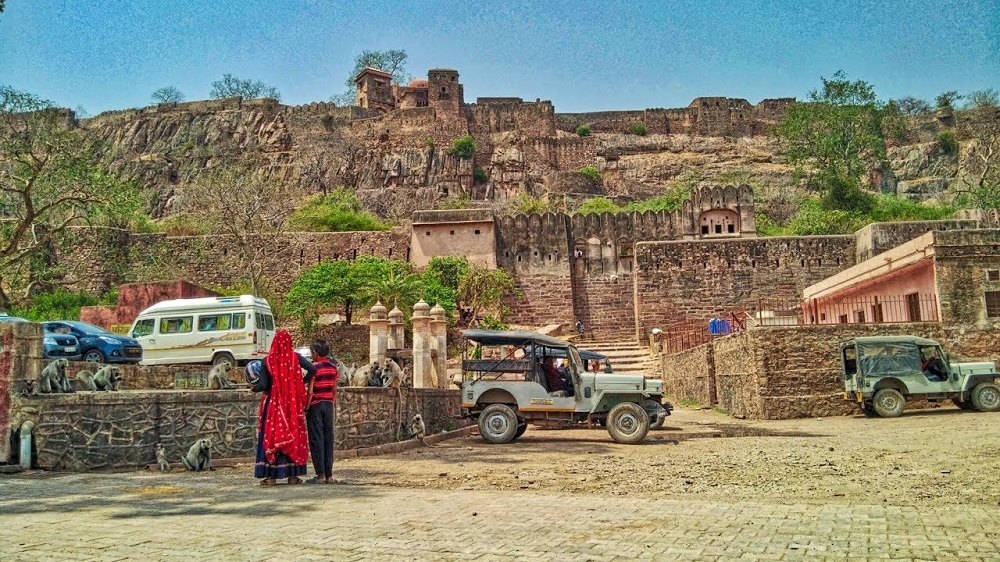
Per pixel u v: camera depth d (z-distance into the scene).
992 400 20.41
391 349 22.56
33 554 5.73
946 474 10.16
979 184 72.19
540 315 51.06
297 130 100.38
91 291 51.12
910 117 105.38
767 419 22.45
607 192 91.94
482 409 17.59
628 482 10.36
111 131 105.19
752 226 52.53
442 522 7.02
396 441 16.64
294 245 53.25
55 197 36.44
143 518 7.24
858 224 56.50
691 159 99.50
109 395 12.06
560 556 5.68
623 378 17.19
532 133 100.56
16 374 11.95
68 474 11.28
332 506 7.96
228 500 8.41
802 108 73.31
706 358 27.92
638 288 48.38
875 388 20.77
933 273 24.25
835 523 6.80
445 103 98.44
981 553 5.56
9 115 36.06
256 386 10.07
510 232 52.22
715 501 8.40
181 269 53.06
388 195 92.62
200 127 102.62
